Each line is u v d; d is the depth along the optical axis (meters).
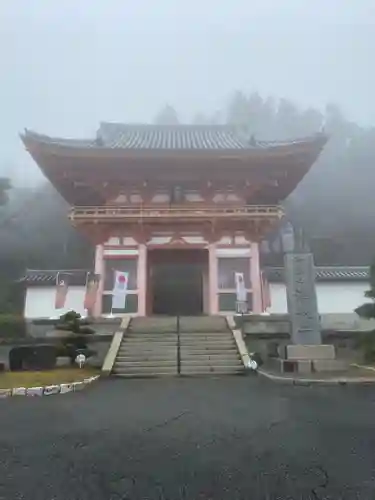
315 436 8.04
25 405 11.83
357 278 33.06
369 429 8.58
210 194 32.19
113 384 16.38
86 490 5.46
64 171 30.84
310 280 22.22
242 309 29.55
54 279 33.09
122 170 31.05
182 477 5.88
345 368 19.16
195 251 34.09
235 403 11.76
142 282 30.31
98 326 26.09
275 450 7.13
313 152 30.61
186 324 25.53
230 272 30.80
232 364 19.89
